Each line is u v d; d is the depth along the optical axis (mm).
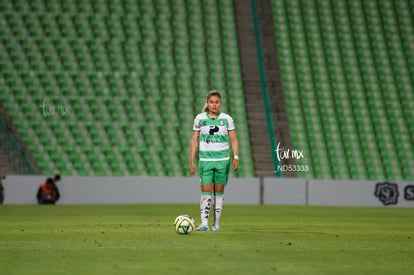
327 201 103688
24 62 118188
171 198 101125
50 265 26328
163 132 117312
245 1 135125
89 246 33438
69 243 35000
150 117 118438
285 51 131375
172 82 123250
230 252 30953
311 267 26125
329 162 119938
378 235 43000
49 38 121500
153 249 32031
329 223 57812
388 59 133750
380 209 91062
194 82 124250
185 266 26078
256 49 130500
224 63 127625
